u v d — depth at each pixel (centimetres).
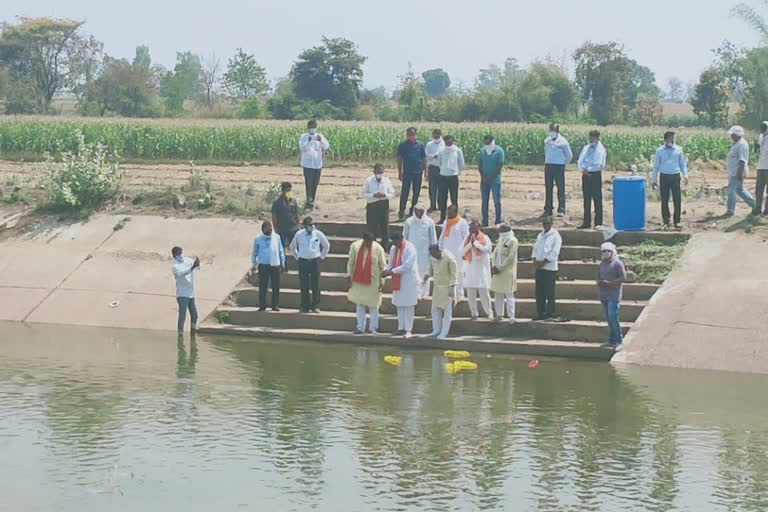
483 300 1866
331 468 1149
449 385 1537
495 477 1121
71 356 1714
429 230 1933
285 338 1914
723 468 1154
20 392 1459
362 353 1778
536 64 8075
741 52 7325
